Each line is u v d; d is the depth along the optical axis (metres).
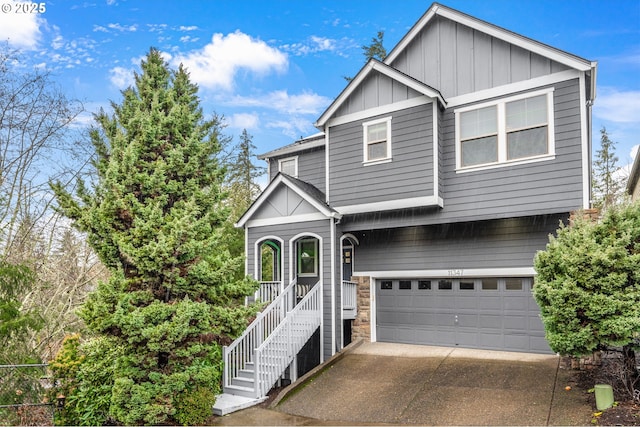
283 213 13.45
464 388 8.83
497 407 7.79
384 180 12.17
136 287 8.11
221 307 8.40
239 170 29.27
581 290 7.24
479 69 11.49
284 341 11.04
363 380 10.02
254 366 10.08
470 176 11.35
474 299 11.91
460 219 11.34
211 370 8.58
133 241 7.96
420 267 12.66
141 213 8.23
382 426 7.82
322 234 12.60
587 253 7.34
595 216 9.70
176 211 8.47
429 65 12.26
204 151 9.69
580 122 10.09
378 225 12.45
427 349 11.87
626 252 7.16
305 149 15.71
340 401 9.12
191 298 8.32
